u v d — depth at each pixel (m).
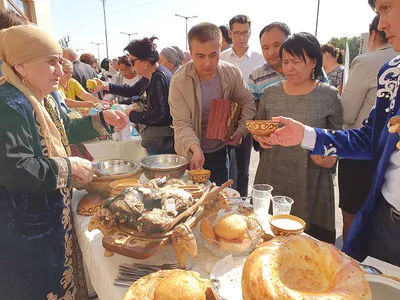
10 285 1.17
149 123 2.39
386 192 1.05
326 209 1.88
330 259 0.66
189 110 2.09
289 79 1.80
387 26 0.90
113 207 1.02
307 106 1.78
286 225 1.07
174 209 1.03
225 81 2.12
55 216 1.21
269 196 1.32
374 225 1.12
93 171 1.21
